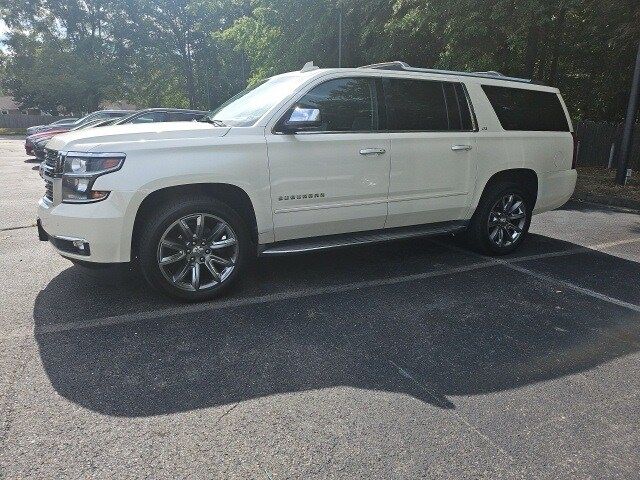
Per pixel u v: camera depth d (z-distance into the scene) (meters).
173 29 46.59
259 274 4.85
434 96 4.94
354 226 4.65
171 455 2.26
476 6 11.52
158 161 3.67
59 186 3.70
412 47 15.41
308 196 4.26
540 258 5.61
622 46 12.16
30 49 48.69
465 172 5.11
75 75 45.12
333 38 18.47
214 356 3.20
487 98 5.30
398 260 5.41
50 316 3.75
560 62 16.41
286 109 4.15
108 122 12.65
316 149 4.22
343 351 3.31
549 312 4.03
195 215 3.91
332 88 4.37
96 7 46.91
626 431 2.51
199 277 4.04
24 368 2.99
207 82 47.31
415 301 4.21
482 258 5.55
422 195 4.90
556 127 5.89
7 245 5.71
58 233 3.69
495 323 3.80
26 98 52.12
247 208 4.14
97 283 4.46
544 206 5.89
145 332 3.51
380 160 4.54
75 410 2.58
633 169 14.34
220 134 3.91
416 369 3.09
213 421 2.52
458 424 2.54
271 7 19.38
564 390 2.89
